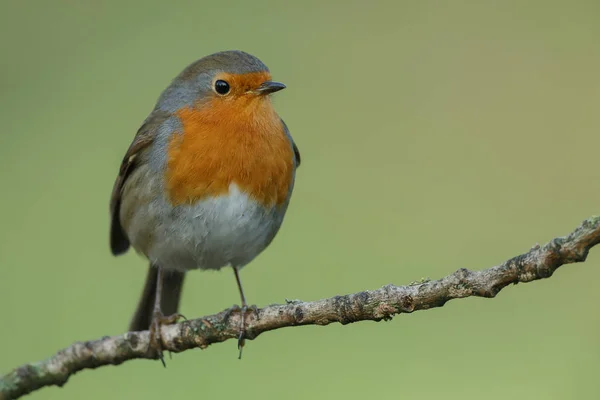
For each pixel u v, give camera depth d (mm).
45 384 7723
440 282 6391
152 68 13453
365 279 12000
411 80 14016
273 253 12172
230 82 8734
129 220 9438
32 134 12781
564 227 12719
